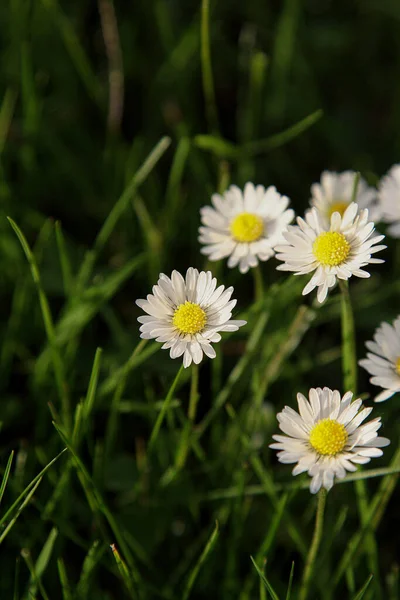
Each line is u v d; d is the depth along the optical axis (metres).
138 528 0.55
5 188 0.60
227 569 0.53
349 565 0.52
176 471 0.54
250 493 0.53
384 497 0.52
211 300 0.50
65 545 0.54
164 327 0.50
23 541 0.53
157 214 0.62
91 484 0.50
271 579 0.54
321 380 0.59
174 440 0.55
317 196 0.57
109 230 0.57
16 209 0.61
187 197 0.63
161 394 0.58
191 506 0.54
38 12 0.65
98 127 0.67
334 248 0.50
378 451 0.48
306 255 0.50
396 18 0.71
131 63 0.67
